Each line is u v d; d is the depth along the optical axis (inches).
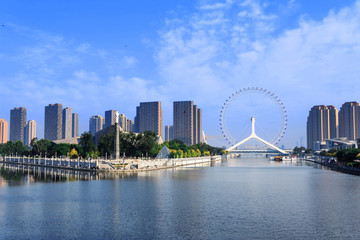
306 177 6353.3
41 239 2068.2
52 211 2829.7
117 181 5108.3
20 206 3036.4
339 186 4724.4
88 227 2342.5
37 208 2950.3
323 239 2092.8
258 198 3612.2
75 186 4448.8
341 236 2151.8
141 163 7785.4
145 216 2682.1
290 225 2415.1
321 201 3420.3
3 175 6181.1
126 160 7790.4
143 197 3587.6
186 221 2524.6
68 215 2689.5
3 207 2987.2
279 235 2169.0
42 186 4439.0
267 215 2736.2
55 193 3806.6
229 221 2529.5
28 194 3725.4
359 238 2112.5
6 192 3873.0
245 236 2146.9
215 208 3024.1
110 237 2119.8
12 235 2145.7
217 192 4072.3
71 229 2288.4
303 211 2901.1
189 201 3383.4
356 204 3243.1
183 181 5378.9
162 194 3828.7
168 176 6279.5
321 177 6299.2
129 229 2297.0
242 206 3132.4
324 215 2736.2
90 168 7239.2
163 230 2279.8
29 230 2255.2
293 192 4104.3
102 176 5964.6
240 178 6171.3
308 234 2192.4
